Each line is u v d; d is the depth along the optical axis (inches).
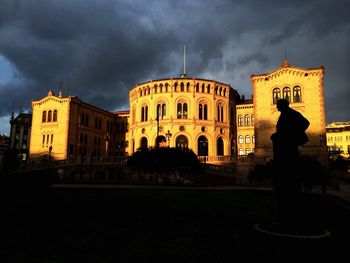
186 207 735.1
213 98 2851.9
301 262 301.1
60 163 2672.2
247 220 554.9
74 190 1250.6
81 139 3238.2
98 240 404.8
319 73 2084.2
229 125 2967.5
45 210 665.6
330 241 380.2
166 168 1796.3
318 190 1558.8
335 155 4660.4
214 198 965.8
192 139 2706.7
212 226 497.0
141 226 497.4
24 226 494.6
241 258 321.1
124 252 349.1
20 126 4960.6
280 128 437.7
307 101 2082.9
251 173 1334.9
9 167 2920.8
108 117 3752.5
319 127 2030.0
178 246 373.1
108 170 2346.2
